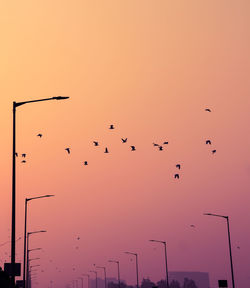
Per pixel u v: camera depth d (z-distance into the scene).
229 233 112.94
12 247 53.00
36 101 52.34
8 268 103.56
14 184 52.84
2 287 84.00
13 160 52.97
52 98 52.31
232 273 110.50
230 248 111.75
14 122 53.00
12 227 52.72
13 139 52.84
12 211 52.66
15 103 53.00
